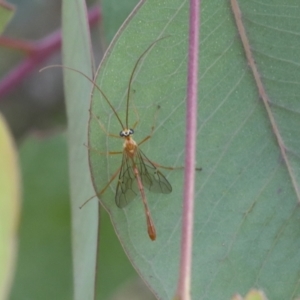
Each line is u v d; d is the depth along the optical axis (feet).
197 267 0.60
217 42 0.59
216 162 0.60
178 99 0.59
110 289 0.72
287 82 0.60
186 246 0.51
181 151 0.60
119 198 0.60
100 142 0.59
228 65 0.59
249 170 0.60
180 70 0.59
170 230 0.60
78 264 0.59
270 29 0.59
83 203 0.59
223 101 0.60
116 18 0.67
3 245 0.46
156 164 0.60
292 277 0.60
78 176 0.60
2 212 0.47
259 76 0.60
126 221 0.60
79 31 0.57
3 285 0.46
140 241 0.60
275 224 0.60
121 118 0.59
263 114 0.60
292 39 0.59
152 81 0.59
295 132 0.60
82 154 0.59
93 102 0.58
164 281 0.59
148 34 0.58
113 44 0.58
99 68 0.58
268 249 0.60
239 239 0.60
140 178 0.60
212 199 0.60
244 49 0.59
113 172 0.59
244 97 0.60
